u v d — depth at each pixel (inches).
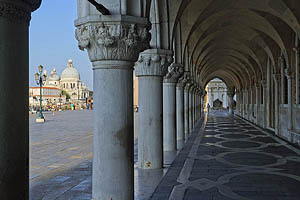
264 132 799.1
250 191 278.5
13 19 123.6
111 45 199.9
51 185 294.4
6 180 124.6
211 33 781.3
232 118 1451.8
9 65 123.4
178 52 531.5
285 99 685.3
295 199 256.7
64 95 4557.1
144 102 363.3
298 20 501.0
